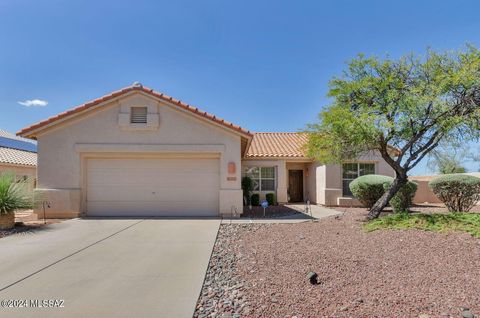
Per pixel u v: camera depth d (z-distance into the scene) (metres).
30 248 8.52
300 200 23.27
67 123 13.96
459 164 25.73
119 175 14.41
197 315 4.70
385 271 6.05
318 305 4.75
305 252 7.61
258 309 4.72
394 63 11.01
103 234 10.29
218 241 9.38
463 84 9.23
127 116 13.92
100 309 4.85
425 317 4.23
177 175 14.49
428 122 9.88
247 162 21.23
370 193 16.05
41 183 13.79
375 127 9.57
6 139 29.59
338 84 11.30
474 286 5.20
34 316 4.62
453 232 8.17
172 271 6.62
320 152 12.05
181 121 14.12
